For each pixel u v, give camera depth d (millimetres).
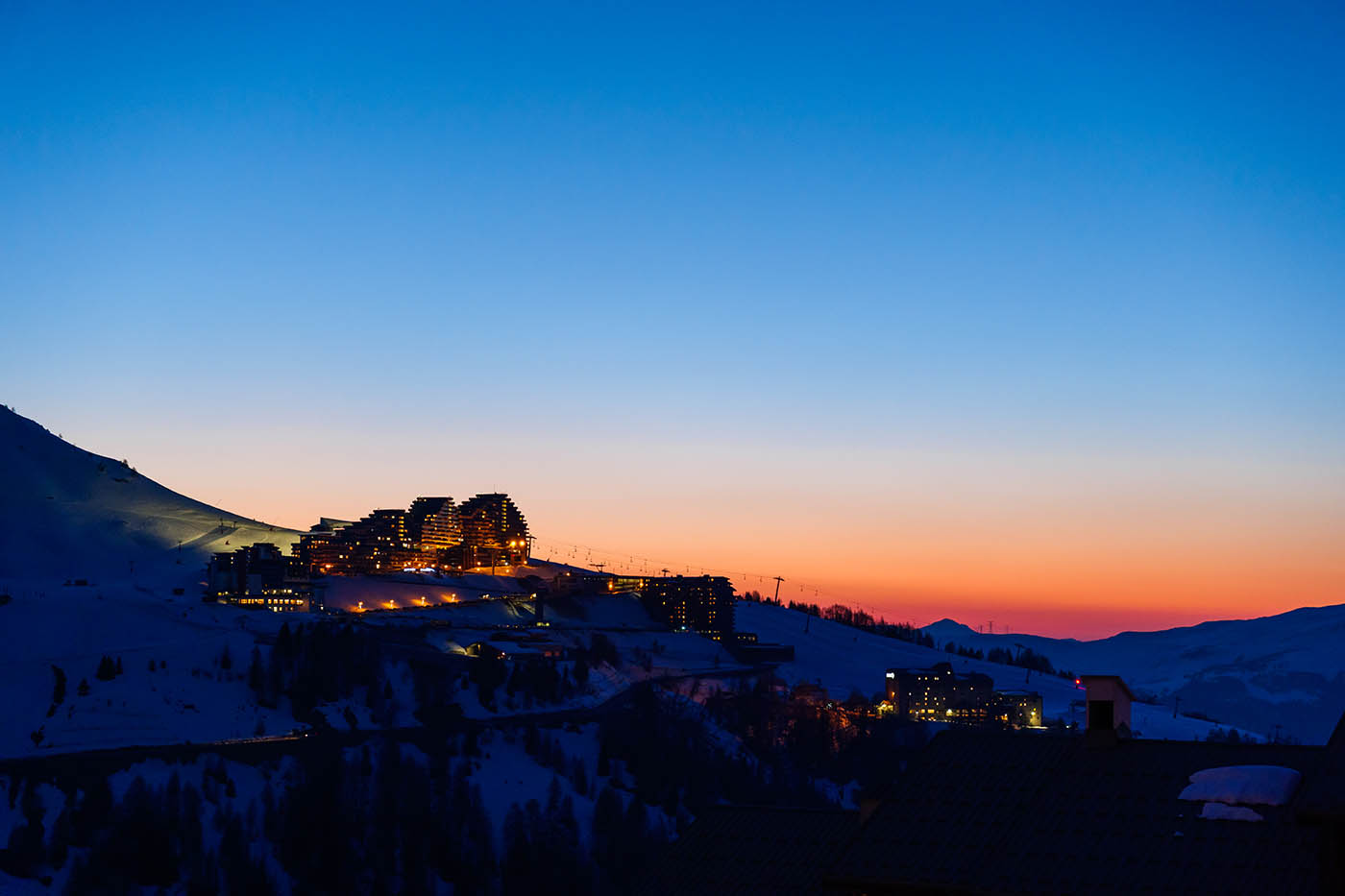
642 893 61906
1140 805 55438
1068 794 56844
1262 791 53906
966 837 56094
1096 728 59969
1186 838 52969
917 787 59438
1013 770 59375
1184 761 57625
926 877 54438
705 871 62438
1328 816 46500
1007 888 52594
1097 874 52375
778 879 61031
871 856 56250
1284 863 50875
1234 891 50312
